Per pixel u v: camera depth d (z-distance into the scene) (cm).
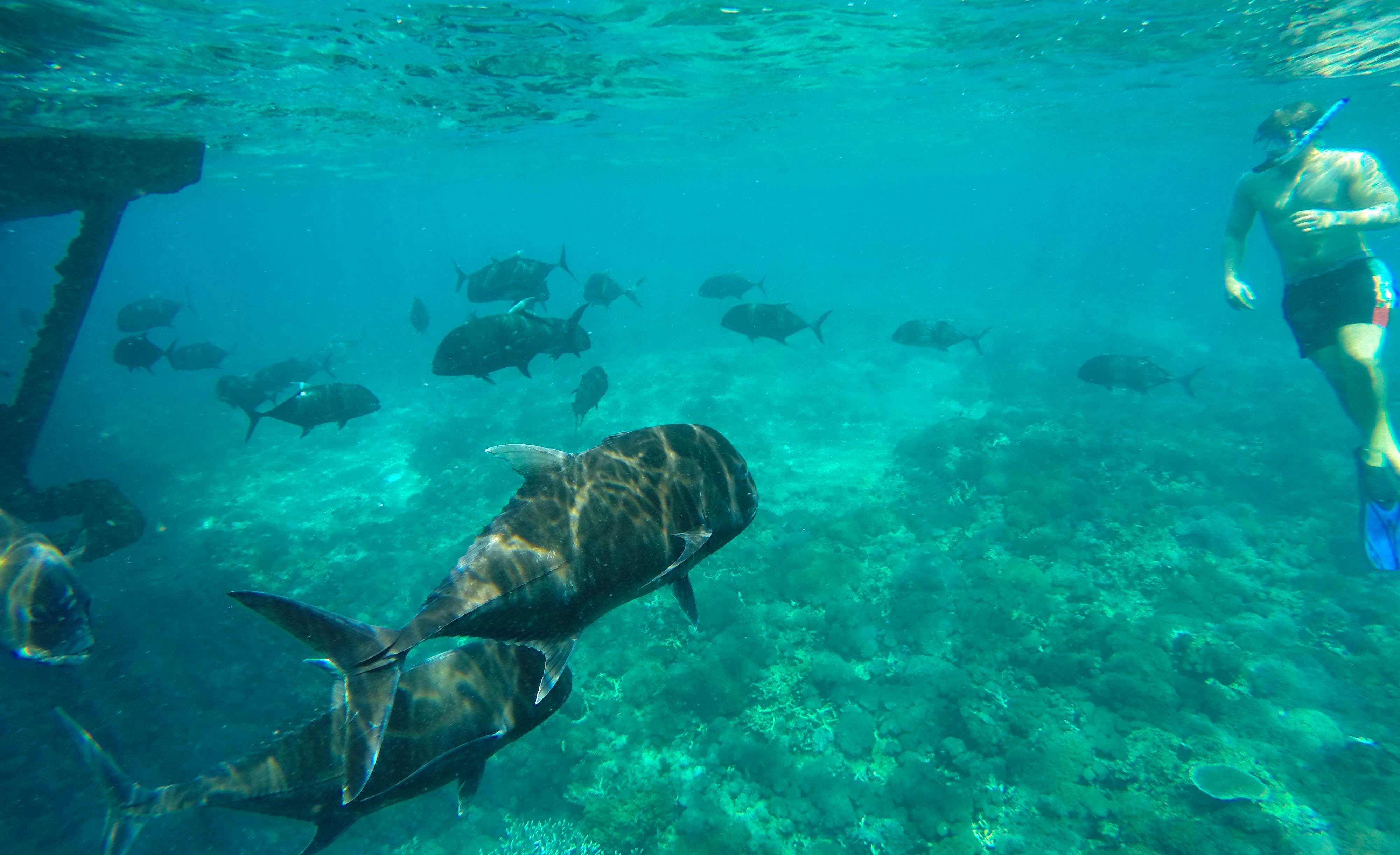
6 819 895
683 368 2778
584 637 1172
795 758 922
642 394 2538
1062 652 1009
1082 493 1437
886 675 1032
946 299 4491
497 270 1012
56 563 482
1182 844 723
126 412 3095
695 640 1120
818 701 991
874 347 3072
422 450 2186
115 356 1422
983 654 1042
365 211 8562
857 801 849
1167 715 876
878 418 2209
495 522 229
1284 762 808
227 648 1170
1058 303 4231
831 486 1720
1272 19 1468
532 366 3291
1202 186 12050
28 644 459
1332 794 767
